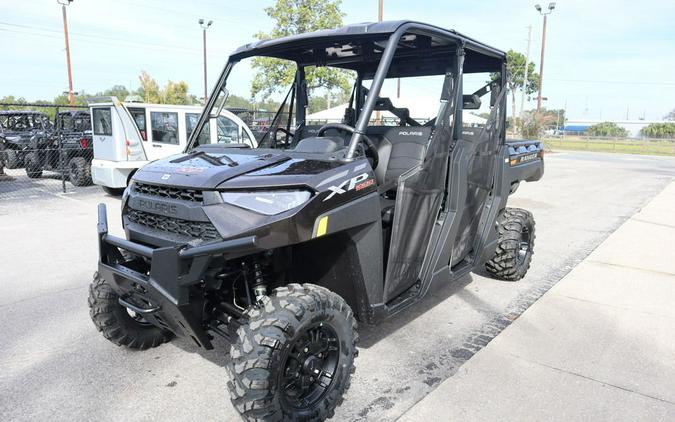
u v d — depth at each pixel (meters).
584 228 7.74
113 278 2.74
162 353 3.48
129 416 2.75
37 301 4.43
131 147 9.52
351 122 4.34
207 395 2.96
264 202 2.43
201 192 2.52
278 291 2.51
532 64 38.44
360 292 2.91
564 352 3.52
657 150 34.66
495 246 4.64
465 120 4.13
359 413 2.77
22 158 13.53
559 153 29.95
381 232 2.91
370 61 4.02
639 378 3.18
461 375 3.18
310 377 2.56
